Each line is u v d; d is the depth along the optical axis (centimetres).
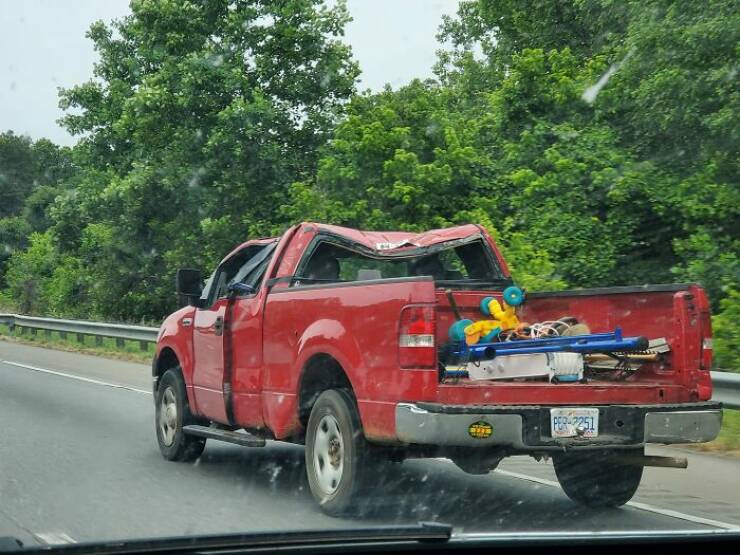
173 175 2564
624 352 691
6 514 684
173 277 2805
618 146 1922
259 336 779
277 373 749
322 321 694
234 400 816
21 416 1241
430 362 610
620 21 2147
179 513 689
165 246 2859
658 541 349
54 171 6269
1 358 2258
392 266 827
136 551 355
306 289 722
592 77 1984
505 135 2105
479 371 651
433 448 651
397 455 664
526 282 1590
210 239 2531
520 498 764
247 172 2466
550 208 1812
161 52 2636
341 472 664
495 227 1883
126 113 2594
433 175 1922
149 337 2244
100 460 927
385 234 799
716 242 1662
